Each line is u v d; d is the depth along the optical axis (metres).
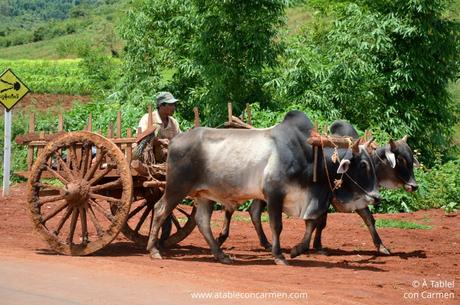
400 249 11.36
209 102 18.67
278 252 9.62
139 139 9.97
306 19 50.44
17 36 111.38
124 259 9.62
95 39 80.81
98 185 9.89
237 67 19.02
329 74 18.53
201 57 19.09
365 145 9.90
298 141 9.59
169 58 20.38
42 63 62.56
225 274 8.52
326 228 13.34
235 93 19.16
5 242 10.95
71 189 9.73
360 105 18.94
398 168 11.20
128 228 11.00
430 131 20.27
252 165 9.59
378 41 18.86
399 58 19.48
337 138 9.65
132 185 9.71
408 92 19.84
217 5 18.98
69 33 110.06
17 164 18.94
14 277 7.36
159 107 10.60
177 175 9.79
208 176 9.77
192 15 19.41
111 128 10.24
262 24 18.75
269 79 19.38
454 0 21.89
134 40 20.69
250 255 10.48
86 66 35.75
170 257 10.14
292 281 8.30
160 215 9.85
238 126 10.81
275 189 9.48
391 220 14.33
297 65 18.69
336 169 9.65
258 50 18.67
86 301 6.42
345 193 9.81
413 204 16.05
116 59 46.66
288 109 17.44
